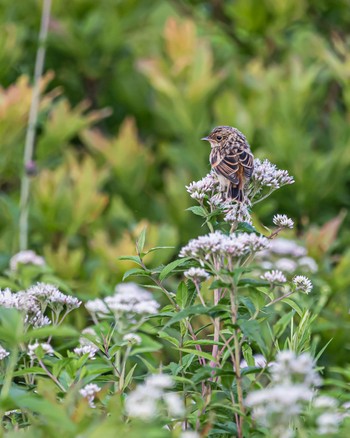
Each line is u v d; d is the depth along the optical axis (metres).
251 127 14.09
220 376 6.86
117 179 14.48
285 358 6.05
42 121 13.26
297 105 14.17
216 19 16.36
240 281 6.52
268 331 6.44
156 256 12.39
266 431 6.24
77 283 11.98
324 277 11.66
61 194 13.15
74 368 6.97
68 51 15.34
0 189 14.51
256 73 14.90
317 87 15.41
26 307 7.48
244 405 6.52
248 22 15.84
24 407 5.84
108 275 12.28
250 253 6.98
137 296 7.54
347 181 14.81
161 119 15.59
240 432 6.46
